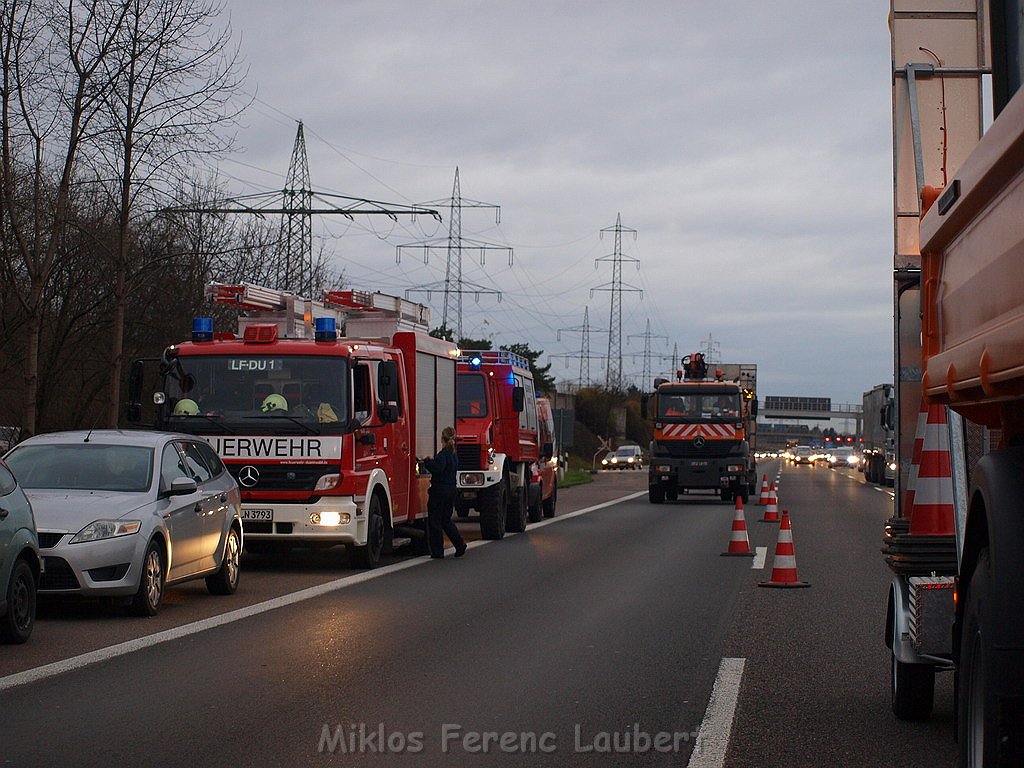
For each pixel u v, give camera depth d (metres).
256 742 7.48
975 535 5.85
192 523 13.62
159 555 12.84
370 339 19.78
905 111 8.78
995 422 6.23
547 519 30.47
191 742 7.46
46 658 10.27
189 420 17.39
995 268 5.36
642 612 13.49
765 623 12.73
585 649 11.02
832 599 14.73
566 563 19.05
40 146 20.50
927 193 7.02
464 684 9.37
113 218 27.62
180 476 13.84
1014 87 6.52
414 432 20.38
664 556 20.28
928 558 7.85
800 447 125.69
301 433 17.23
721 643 11.45
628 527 27.52
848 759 7.25
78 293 30.59
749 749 7.50
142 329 33.16
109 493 12.87
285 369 17.55
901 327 8.56
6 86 19.53
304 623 12.40
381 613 13.21
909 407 8.53
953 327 6.30
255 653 10.60
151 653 10.55
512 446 25.16
